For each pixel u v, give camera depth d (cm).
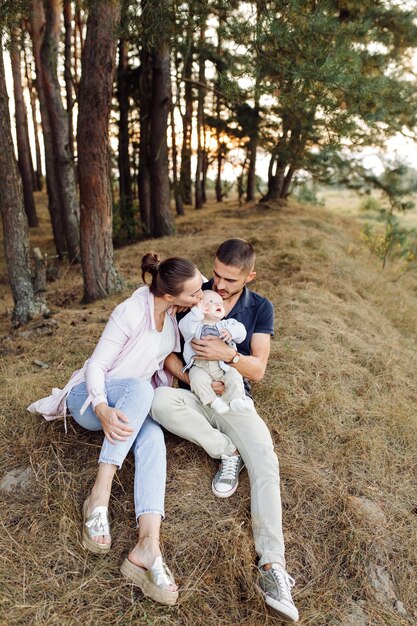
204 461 277
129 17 477
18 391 344
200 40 522
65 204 1029
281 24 422
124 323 247
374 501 278
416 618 226
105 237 626
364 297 675
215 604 217
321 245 852
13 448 288
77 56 1736
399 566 246
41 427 297
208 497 257
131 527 240
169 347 269
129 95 1346
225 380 262
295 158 1063
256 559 232
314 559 242
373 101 503
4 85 499
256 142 1210
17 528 241
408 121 823
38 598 211
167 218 1136
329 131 523
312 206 1709
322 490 272
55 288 814
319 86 443
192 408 265
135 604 211
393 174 1248
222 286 265
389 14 773
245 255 259
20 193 534
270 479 238
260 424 258
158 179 1114
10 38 420
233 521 242
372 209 1936
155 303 252
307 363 394
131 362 254
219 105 1323
